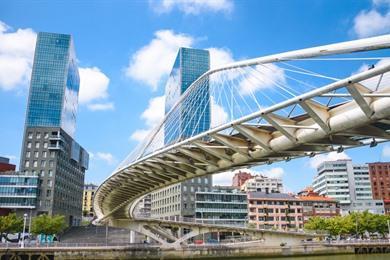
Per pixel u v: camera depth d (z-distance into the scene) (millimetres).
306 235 93938
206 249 78562
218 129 25469
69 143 159500
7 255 64812
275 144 25422
